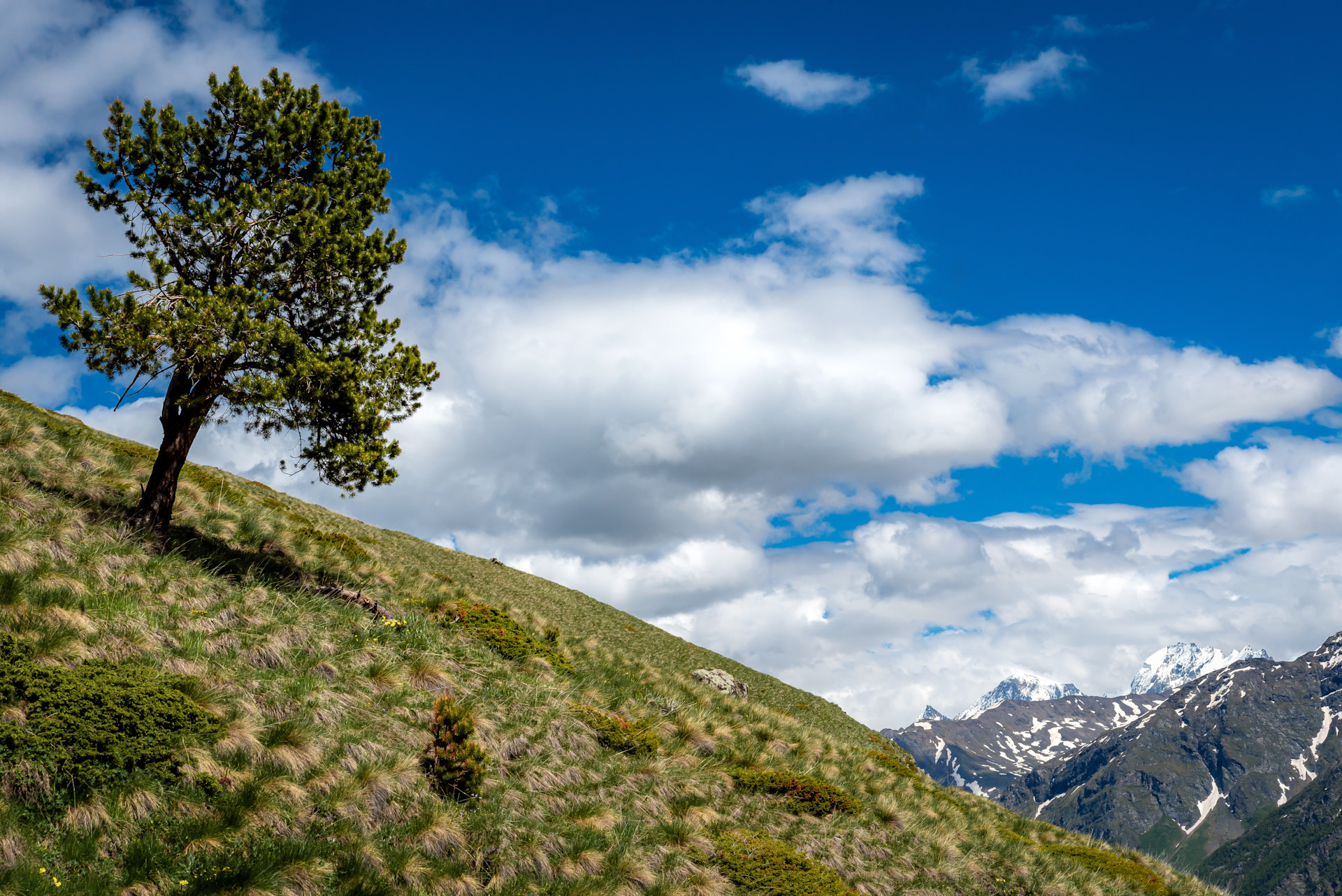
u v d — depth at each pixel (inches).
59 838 345.1
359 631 712.4
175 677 469.4
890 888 681.0
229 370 731.4
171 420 744.3
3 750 355.6
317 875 392.8
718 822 668.1
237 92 773.3
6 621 452.8
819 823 745.0
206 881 353.4
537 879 486.6
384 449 813.2
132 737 403.2
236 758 440.1
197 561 697.0
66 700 395.2
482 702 675.4
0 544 513.7
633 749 737.0
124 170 750.5
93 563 570.9
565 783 614.5
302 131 794.2
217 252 747.4
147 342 658.2
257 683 522.0
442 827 478.3
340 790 458.9
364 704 581.3
